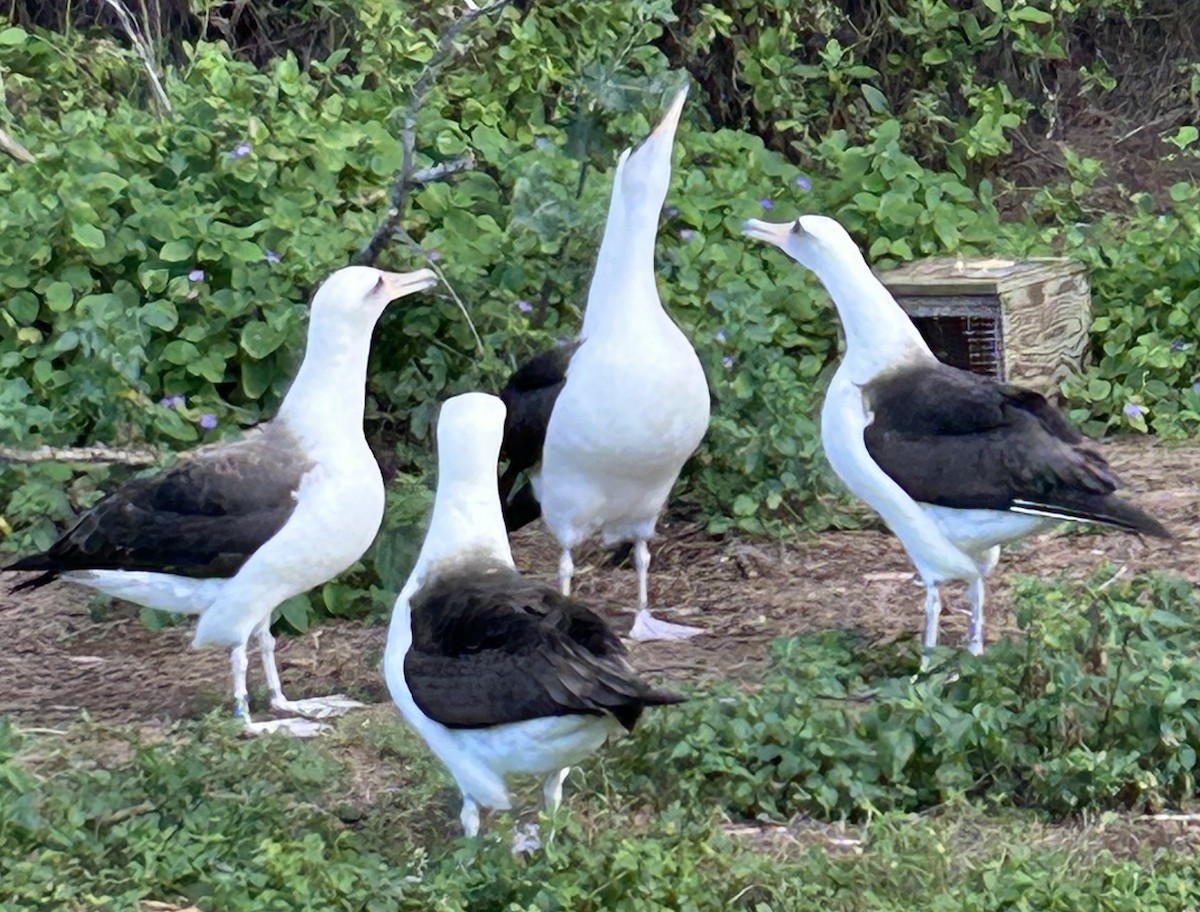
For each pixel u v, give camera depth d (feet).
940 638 14.71
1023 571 15.76
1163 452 18.11
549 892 11.25
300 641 15.11
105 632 15.31
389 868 11.71
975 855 11.96
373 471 13.71
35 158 18.35
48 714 13.98
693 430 14.49
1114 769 12.44
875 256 19.75
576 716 11.14
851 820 12.53
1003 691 13.01
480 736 11.44
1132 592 14.35
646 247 14.30
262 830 11.96
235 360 17.31
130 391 16.22
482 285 17.21
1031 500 13.43
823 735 12.67
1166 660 13.03
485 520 11.91
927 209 19.93
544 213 17.29
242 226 18.08
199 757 12.64
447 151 18.89
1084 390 18.85
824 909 11.29
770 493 16.62
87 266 17.47
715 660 14.55
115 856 11.69
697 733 12.70
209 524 13.41
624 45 20.30
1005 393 13.69
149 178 18.33
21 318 17.03
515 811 12.45
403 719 13.53
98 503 13.75
